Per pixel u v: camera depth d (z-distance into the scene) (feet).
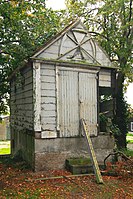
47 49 35.94
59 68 36.76
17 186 27.89
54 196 24.63
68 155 36.32
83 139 37.63
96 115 39.34
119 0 54.70
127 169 35.12
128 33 55.88
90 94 39.06
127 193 26.05
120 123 57.93
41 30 45.09
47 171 34.30
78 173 33.45
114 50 57.47
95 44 40.01
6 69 46.73
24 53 36.32
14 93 52.26
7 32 40.22
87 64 38.52
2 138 114.52
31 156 36.32
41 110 35.12
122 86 58.75
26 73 39.83
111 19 58.65
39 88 35.14
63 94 36.83
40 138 34.68
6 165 40.11
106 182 29.94
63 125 36.42
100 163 38.11
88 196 24.85
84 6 62.18
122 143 57.77
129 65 54.95
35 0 40.11
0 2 37.58
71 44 37.93
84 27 39.06
